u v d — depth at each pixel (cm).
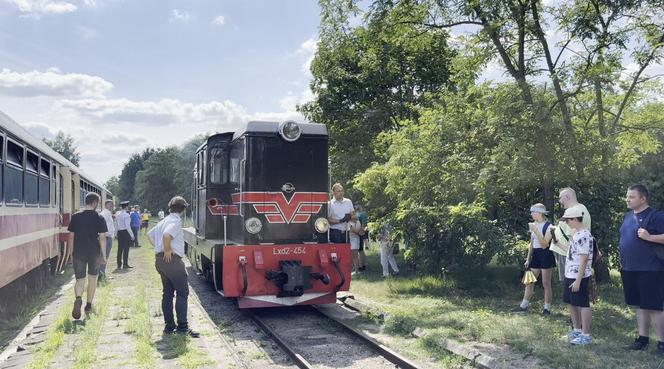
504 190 1129
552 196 1145
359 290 1189
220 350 729
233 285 932
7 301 1069
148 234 827
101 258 920
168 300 805
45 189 1263
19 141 1009
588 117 1272
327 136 1020
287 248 955
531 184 1144
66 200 1577
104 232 918
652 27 1195
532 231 892
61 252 1549
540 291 1116
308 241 998
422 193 1270
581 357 631
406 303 1035
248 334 843
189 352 700
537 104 1095
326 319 929
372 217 1577
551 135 1076
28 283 1231
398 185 1327
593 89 1215
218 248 1027
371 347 746
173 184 9825
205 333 823
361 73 2252
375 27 1362
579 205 732
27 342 757
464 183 1159
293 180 995
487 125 1152
